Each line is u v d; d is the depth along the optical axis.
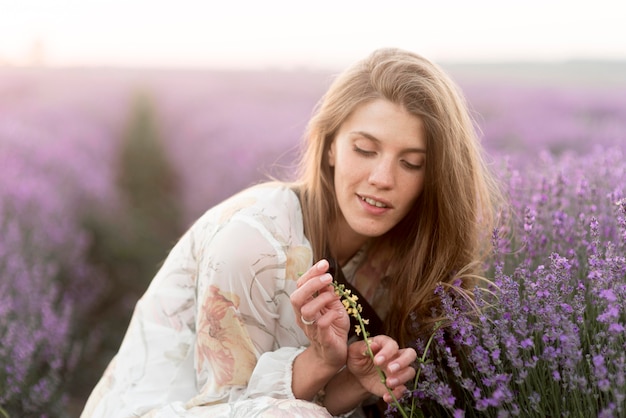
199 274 1.93
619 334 1.55
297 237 1.92
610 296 1.52
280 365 1.80
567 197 2.80
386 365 1.77
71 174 6.29
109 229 5.64
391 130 1.81
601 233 2.37
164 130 9.72
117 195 6.67
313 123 1.98
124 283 5.26
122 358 2.01
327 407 1.94
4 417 2.99
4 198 4.70
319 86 14.12
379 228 1.90
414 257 2.03
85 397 3.70
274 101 12.55
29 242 4.54
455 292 1.94
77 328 4.29
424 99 1.83
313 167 1.98
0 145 6.05
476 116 7.45
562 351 1.58
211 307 1.84
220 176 7.47
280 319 1.90
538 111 10.29
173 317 1.99
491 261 2.29
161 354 1.95
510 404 1.69
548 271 1.81
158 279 2.07
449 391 1.64
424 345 1.97
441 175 1.89
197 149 8.77
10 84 12.16
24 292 3.63
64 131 8.47
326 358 1.73
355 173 1.85
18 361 3.05
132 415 1.85
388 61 1.88
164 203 7.23
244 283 1.82
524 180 2.97
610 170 2.84
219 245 1.85
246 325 1.84
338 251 2.11
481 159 2.24
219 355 1.84
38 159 6.23
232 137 9.23
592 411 1.52
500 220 2.34
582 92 11.55
